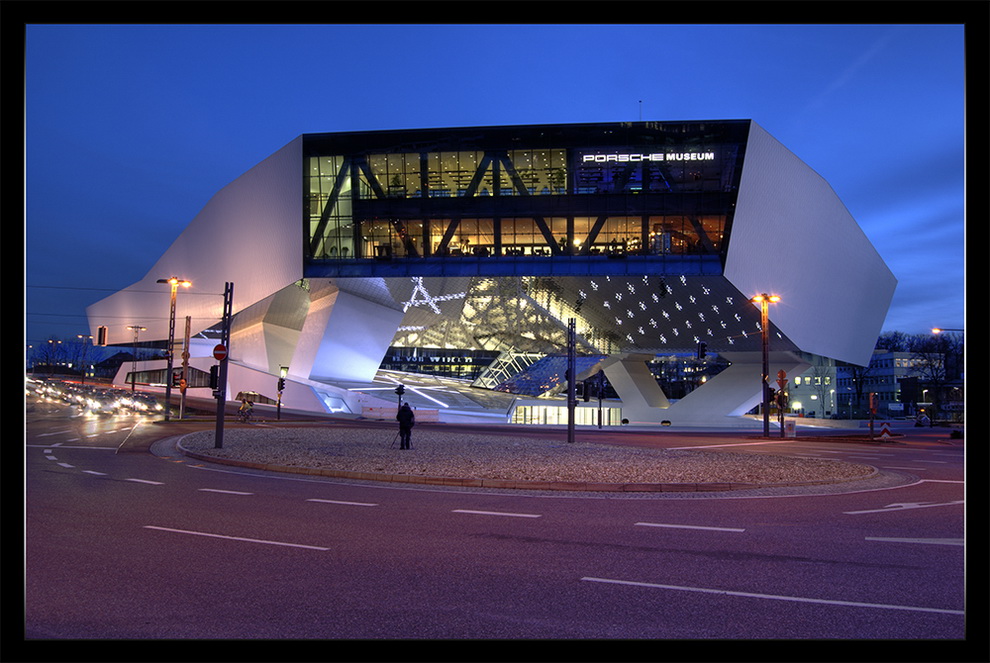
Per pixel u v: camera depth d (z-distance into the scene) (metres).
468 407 58.78
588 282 52.72
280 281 56.53
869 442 39.38
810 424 71.19
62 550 8.35
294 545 8.84
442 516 11.25
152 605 6.13
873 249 68.44
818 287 59.44
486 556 8.35
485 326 64.62
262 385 57.69
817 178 56.41
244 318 63.66
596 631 5.56
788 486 15.95
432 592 6.73
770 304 52.97
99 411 51.38
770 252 53.25
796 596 6.72
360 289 57.03
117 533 9.46
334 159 52.62
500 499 13.34
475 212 52.09
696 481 15.71
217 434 22.83
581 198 50.91
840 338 65.81
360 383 59.84
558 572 7.61
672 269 50.53
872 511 12.26
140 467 18.30
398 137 51.66
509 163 51.28
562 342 65.88
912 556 8.57
